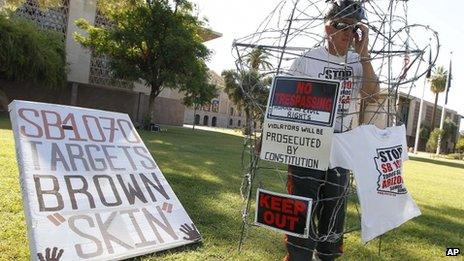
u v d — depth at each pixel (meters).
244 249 3.33
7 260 2.67
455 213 6.56
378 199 2.20
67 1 31.19
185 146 15.00
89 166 3.19
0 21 23.91
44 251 2.54
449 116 75.00
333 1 2.37
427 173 16.47
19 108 3.14
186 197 5.13
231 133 42.03
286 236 2.52
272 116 2.22
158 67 26.50
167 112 42.94
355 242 3.88
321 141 2.12
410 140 64.62
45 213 2.71
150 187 3.42
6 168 5.64
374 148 2.23
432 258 3.77
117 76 27.58
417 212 2.42
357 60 2.35
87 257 2.66
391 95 2.35
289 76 2.21
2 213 3.56
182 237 3.25
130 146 3.62
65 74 29.38
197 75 26.89
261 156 2.25
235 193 5.76
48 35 28.27
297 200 2.23
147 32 25.16
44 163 2.96
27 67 25.25
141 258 2.90
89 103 35.59
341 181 2.52
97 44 26.50
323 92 2.12
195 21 26.92
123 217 3.04
